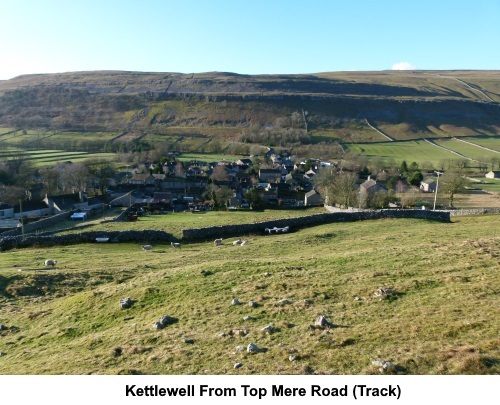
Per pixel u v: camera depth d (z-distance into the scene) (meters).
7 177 111.88
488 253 27.09
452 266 24.70
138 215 89.44
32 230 66.44
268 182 134.75
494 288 20.05
